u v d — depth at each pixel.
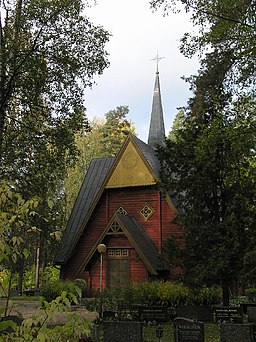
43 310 3.58
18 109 19.88
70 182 51.91
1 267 4.10
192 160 17.48
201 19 14.70
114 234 24.52
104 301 18.34
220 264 15.63
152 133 36.84
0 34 18.12
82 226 27.52
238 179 16.38
